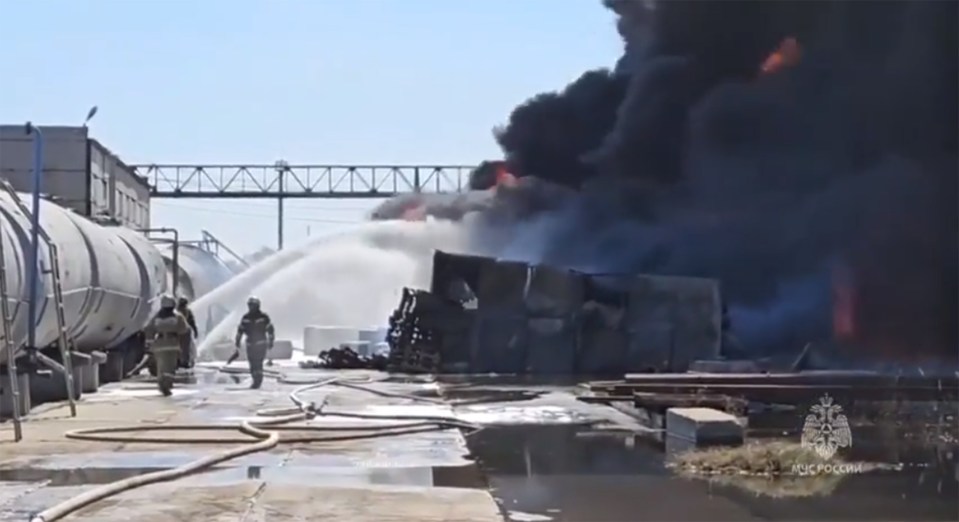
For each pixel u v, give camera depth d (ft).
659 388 115.44
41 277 104.27
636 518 56.13
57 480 67.21
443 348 188.85
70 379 107.86
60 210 125.80
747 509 58.75
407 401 126.21
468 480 67.92
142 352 173.47
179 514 56.13
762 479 69.05
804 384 119.03
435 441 88.07
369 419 103.60
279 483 65.87
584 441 88.12
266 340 152.25
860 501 61.26
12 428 94.84
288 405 118.21
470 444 86.07
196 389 146.20
